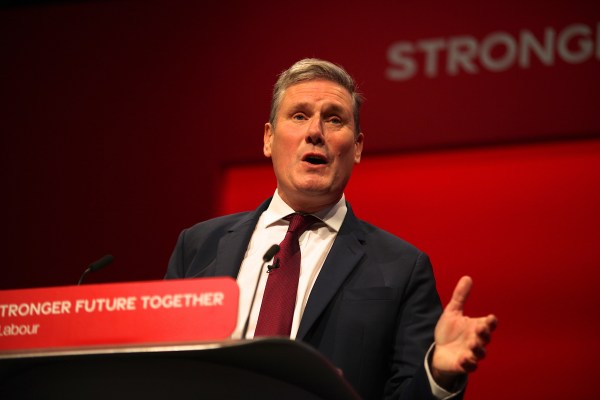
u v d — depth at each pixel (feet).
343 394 7.27
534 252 19.72
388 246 10.71
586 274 19.24
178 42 23.82
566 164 20.03
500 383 19.21
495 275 19.84
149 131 23.56
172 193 22.99
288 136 11.27
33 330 7.76
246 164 22.76
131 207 23.20
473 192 20.52
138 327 7.50
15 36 24.93
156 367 7.10
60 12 24.84
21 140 24.23
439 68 21.17
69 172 23.79
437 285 20.12
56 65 24.53
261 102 22.82
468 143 20.70
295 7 22.89
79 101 24.16
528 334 19.29
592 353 18.78
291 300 10.04
